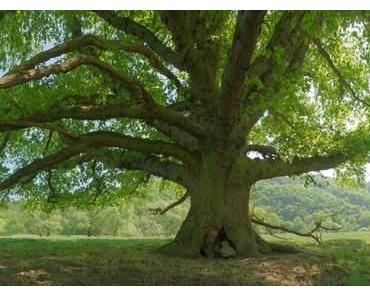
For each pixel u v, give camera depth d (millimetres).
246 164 19375
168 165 20141
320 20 15289
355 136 20812
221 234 18750
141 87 16672
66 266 15445
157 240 27328
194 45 19609
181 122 18141
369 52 21188
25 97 17016
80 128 23562
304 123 22359
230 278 14711
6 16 19594
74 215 50281
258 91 18344
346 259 18188
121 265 15961
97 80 20938
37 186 25062
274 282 14422
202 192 18891
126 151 20781
